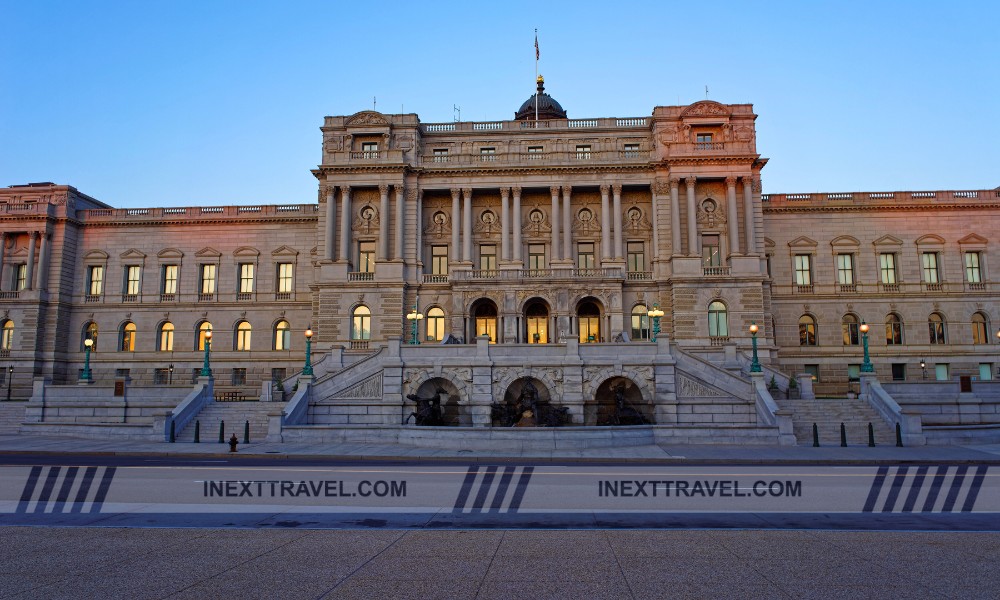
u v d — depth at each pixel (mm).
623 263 68562
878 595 9672
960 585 10133
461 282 65875
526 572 10820
